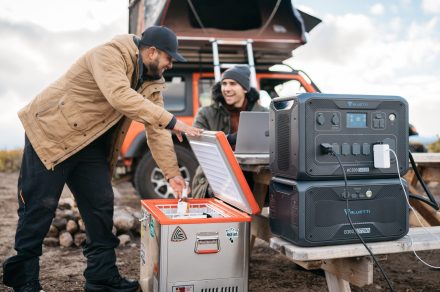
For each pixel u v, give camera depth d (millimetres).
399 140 2203
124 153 6258
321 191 2086
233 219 2393
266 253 4328
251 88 3820
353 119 2125
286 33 6309
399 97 2201
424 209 3383
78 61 2697
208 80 6516
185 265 2344
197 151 3000
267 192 3295
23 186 2691
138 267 3867
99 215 2830
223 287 2400
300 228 2061
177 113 6395
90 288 2918
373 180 2178
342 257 2178
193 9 5949
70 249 4430
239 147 3230
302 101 2053
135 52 2672
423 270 3801
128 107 2518
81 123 2635
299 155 2055
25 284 2725
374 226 2164
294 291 3297
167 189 6383
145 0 6125
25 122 2670
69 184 2865
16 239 2705
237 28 6406
